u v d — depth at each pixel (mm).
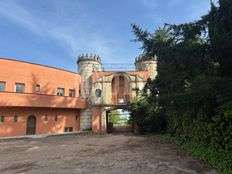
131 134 27359
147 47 11633
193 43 9445
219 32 8953
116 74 32719
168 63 11039
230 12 8758
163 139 19781
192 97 8586
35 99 27422
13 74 27359
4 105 24812
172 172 8734
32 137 24172
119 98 33312
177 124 17156
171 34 10156
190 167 9383
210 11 9344
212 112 9734
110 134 28188
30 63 29188
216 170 8656
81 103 32312
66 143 19078
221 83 7898
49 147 16781
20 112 26828
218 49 8586
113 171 9109
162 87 13789
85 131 30484
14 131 25922
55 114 30250
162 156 11984
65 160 11562
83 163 10727
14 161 11742
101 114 30859
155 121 26906
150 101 13922
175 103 9836
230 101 8492
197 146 11961
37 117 28312
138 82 32062
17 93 26031
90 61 35000
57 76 31797
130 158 11672
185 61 9773
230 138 8336
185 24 9656
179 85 11266
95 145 17391
